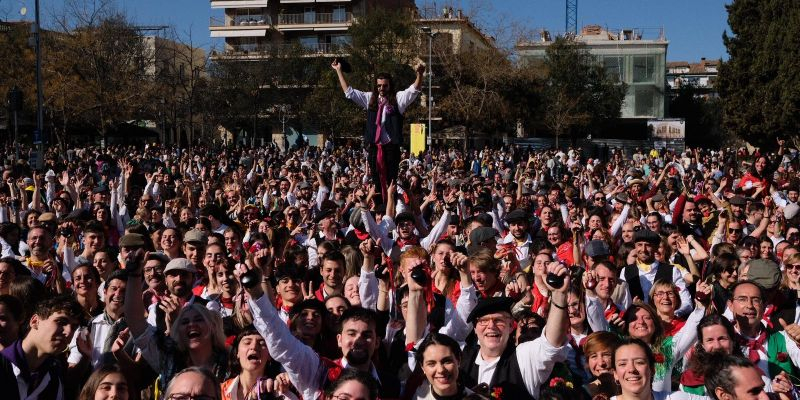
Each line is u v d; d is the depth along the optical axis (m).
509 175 22.92
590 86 63.53
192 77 48.06
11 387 4.46
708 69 111.12
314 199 15.32
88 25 43.88
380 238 8.54
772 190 15.60
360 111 56.41
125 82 44.34
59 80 42.03
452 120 54.62
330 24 72.00
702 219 12.43
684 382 5.70
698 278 9.02
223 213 11.06
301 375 5.07
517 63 56.53
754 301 6.29
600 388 5.30
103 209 11.31
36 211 11.47
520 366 5.22
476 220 10.18
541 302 6.73
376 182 10.09
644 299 8.43
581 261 9.14
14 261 6.95
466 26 58.34
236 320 6.20
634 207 11.73
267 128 66.88
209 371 4.28
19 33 44.41
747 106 42.69
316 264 8.78
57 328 5.10
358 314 5.33
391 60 54.97
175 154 37.16
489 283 6.82
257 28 72.12
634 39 74.19
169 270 6.71
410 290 5.73
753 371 4.59
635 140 68.50
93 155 32.50
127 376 5.39
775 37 41.56
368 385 4.38
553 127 60.09
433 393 4.81
